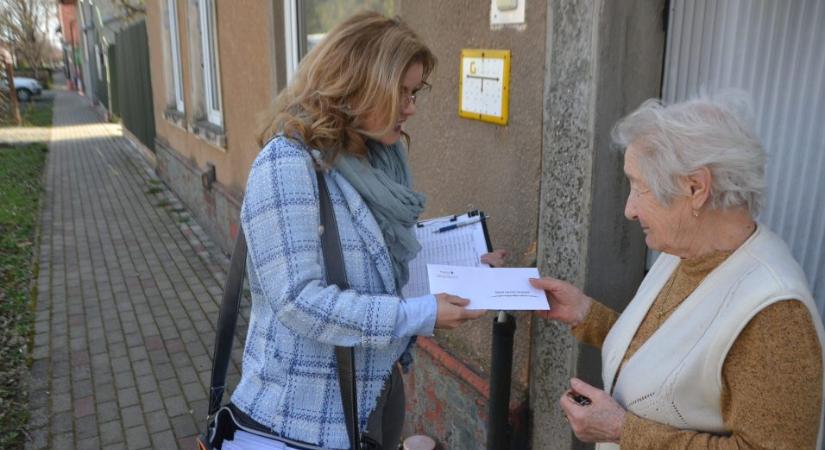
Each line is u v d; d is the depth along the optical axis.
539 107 2.09
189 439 3.39
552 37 1.97
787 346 1.10
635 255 2.05
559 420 2.17
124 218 8.28
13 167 12.05
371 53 1.43
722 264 1.23
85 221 8.16
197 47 7.23
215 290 5.59
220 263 6.32
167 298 5.41
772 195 1.74
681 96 1.90
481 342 2.58
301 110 1.49
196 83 7.36
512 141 2.25
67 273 6.09
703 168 1.17
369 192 1.50
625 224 2.00
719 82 1.79
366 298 1.43
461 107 2.46
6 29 34.41
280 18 4.48
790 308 1.11
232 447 1.54
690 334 1.23
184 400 3.76
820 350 1.11
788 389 1.10
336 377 1.52
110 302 5.32
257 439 1.54
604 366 1.52
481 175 2.44
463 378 2.58
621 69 1.86
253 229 1.42
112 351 4.40
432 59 1.56
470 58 2.38
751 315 1.13
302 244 1.40
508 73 2.21
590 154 1.89
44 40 40.00
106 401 3.74
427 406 2.92
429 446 2.78
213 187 6.74
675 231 1.26
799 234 1.69
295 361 1.51
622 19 1.82
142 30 11.20
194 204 8.06
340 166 1.49
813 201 1.64
